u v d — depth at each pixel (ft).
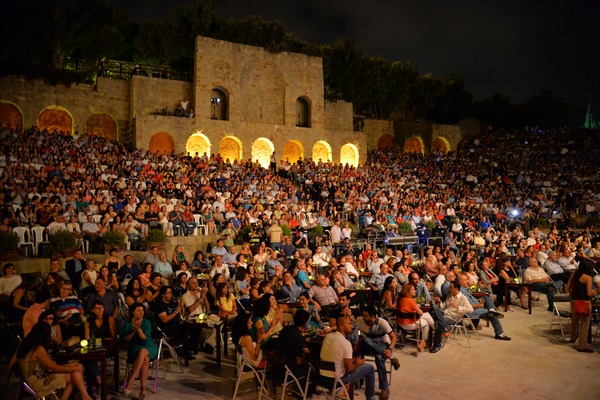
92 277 45.03
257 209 81.35
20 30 111.24
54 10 111.75
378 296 46.68
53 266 39.55
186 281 38.93
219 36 125.39
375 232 80.64
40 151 79.77
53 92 104.17
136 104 110.01
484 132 190.39
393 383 30.76
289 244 68.54
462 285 41.75
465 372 32.65
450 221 92.17
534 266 52.70
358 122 148.15
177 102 115.03
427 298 41.63
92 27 117.19
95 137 97.14
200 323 33.35
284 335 26.76
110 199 70.44
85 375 27.89
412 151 160.04
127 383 28.50
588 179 133.08
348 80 150.00
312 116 129.08
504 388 29.86
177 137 109.09
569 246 71.51
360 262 60.44
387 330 29.68
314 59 130.21
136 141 104.47
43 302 30.07
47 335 24.54
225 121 115.34
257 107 124.06
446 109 181.16
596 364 34.24
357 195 100.89
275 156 121.60
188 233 70.54
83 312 34.91
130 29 131.64
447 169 134.31
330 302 42.80
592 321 45.85
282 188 96.07
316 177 105.91
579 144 156.66
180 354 36.22
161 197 77.25
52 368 24.30
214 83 115.96
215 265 50.80
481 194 118.93
